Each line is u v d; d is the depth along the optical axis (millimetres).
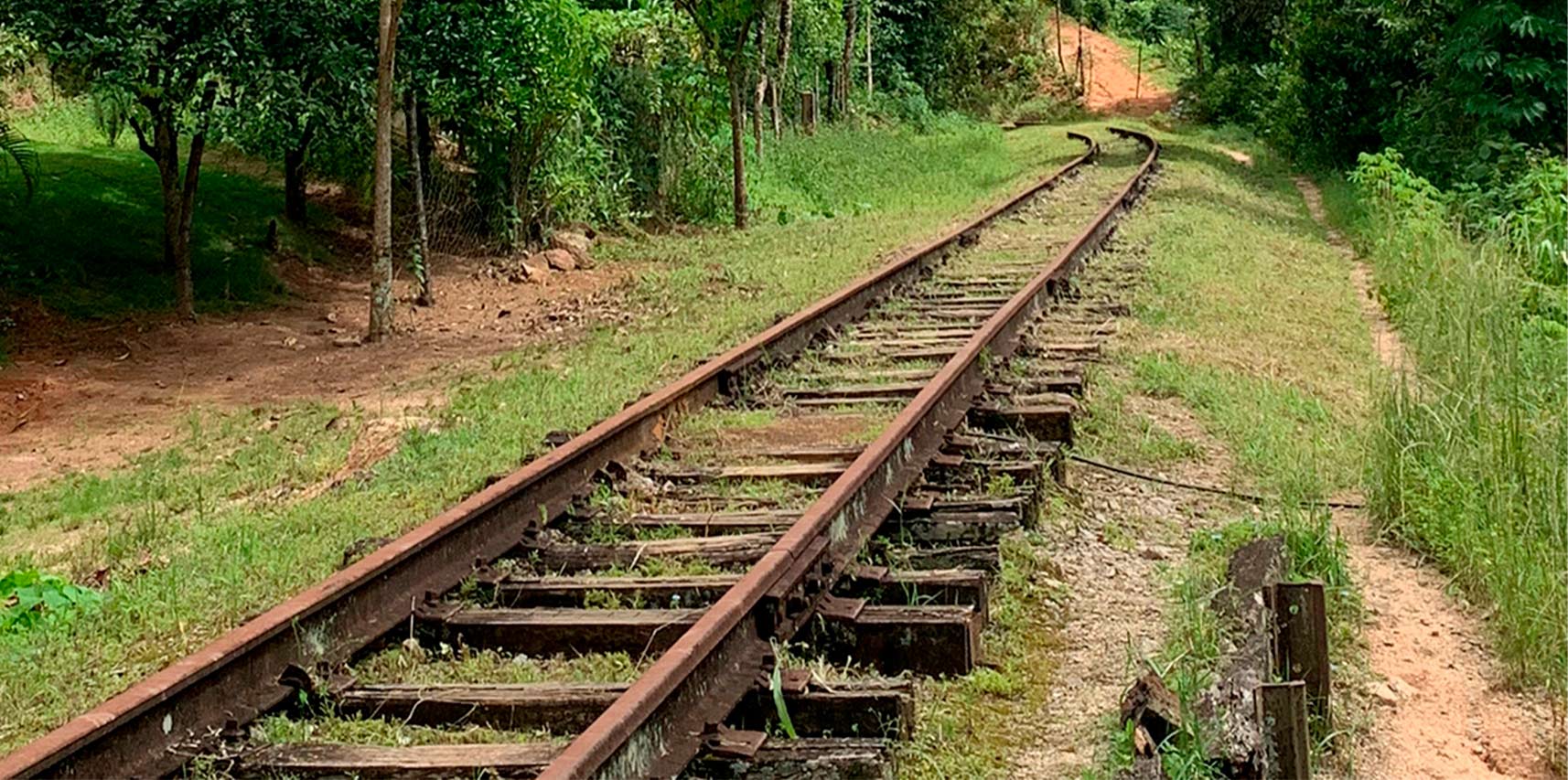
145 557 6574
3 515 7625
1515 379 7430
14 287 12578
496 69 14930
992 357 8914
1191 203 20125
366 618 5027
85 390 10539
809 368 9391
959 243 15180
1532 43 19516
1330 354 10672
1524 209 14578
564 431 7547
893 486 6324
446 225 16656
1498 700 4875
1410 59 25828
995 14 53625
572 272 15992
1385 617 5578
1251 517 6516
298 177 16594
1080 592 5707
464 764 4012
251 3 12336
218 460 8523
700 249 17406
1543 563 5387
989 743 4387
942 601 5223
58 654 5215
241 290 13914
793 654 4793
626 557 5758
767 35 26391
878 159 27562
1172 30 75438
